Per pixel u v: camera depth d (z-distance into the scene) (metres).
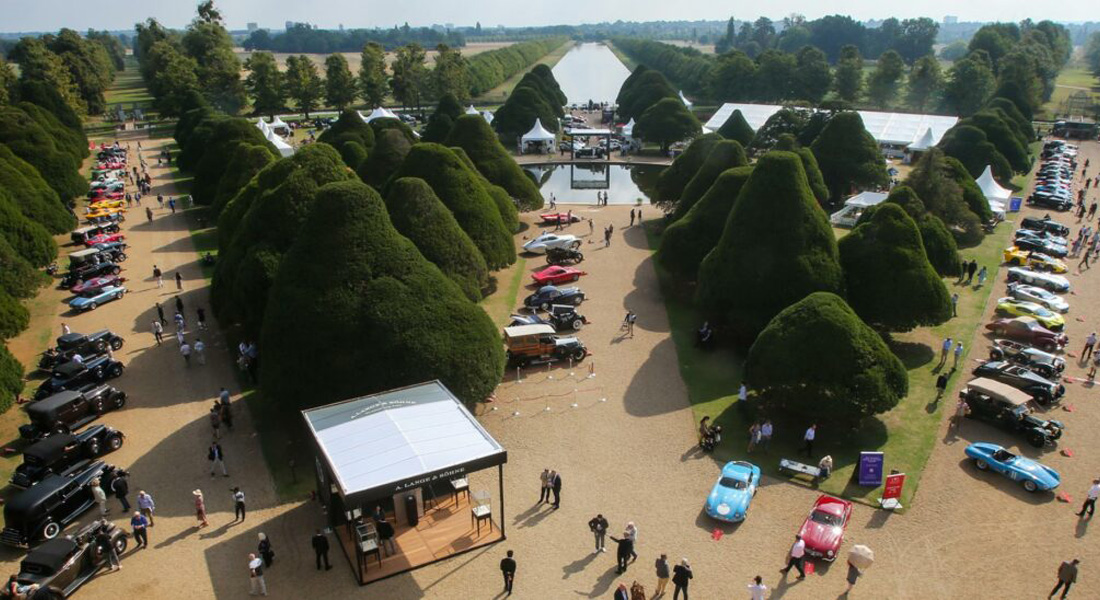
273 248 53.22
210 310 65.06
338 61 192.75
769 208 53.69
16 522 34.47
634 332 59.50
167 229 93.25
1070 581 29.19
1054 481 37.34
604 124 187.62
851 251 55.31
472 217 67.38
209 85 185.88
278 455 41.84
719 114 160.88
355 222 43.94
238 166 87.06
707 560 32.78
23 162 88.44
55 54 185.50
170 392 49.97
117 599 30.91
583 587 31.19
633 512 36.41
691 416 45.84
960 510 36.31
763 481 38.88
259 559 30.45
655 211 102.69
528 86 164.50
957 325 60.06
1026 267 73.25
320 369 41.28
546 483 36.75
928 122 139.62
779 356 42.47
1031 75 168.12
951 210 79.56
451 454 32.72
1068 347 55.94
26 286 60.09
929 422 44.75
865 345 41.84
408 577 31.98
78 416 45.09
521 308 64.88
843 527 33.97
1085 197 102.81
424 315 42.56
